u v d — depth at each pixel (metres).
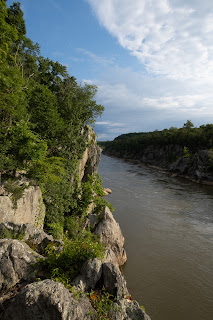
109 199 39.34
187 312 13.79
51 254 8.49
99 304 6.71
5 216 11.39
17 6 28.30
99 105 29.38
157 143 138.88
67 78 31.70
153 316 13.35
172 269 18.30
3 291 6.66
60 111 25.23
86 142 27.94
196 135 100.31
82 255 8.54
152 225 27.88
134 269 18.06
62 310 5.56
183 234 25.55
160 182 62.62
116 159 162.50
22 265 7.42
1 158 12.45
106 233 19.23
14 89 14.56
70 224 19.14
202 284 16.52
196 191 52.03
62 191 19.41
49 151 21.77
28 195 13.59
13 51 30.11
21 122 13.80
